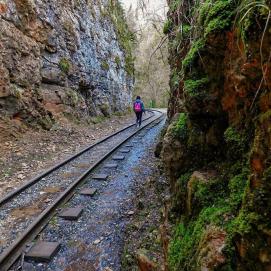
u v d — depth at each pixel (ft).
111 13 92.89
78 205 20.12
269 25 6.12
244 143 7.60
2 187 23.76
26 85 39.50
